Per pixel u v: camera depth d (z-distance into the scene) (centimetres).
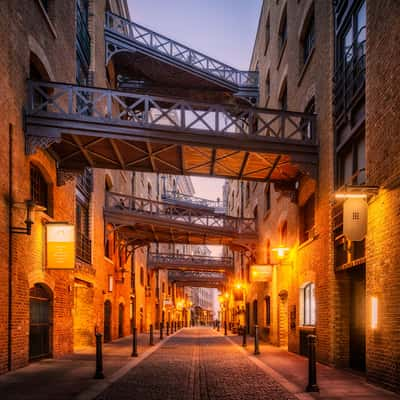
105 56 2216
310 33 1591
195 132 1302
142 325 3475
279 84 1989
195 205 4756
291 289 1662
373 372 907
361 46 1102
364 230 927
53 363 1227
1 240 1017
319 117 1362
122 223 2205
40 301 1297
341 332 1187
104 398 779
